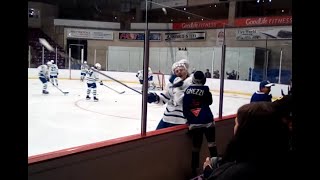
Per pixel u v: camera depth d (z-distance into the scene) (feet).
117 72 39.70
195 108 9.28
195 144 9.36
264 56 36.42
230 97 29.30
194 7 55.52
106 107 21.27
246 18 41.32
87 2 45.29
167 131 8.58
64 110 19.20
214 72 35.35
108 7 48.47
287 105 5.02
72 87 30.45
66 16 42.11
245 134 3.35
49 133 13.03
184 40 45.68
